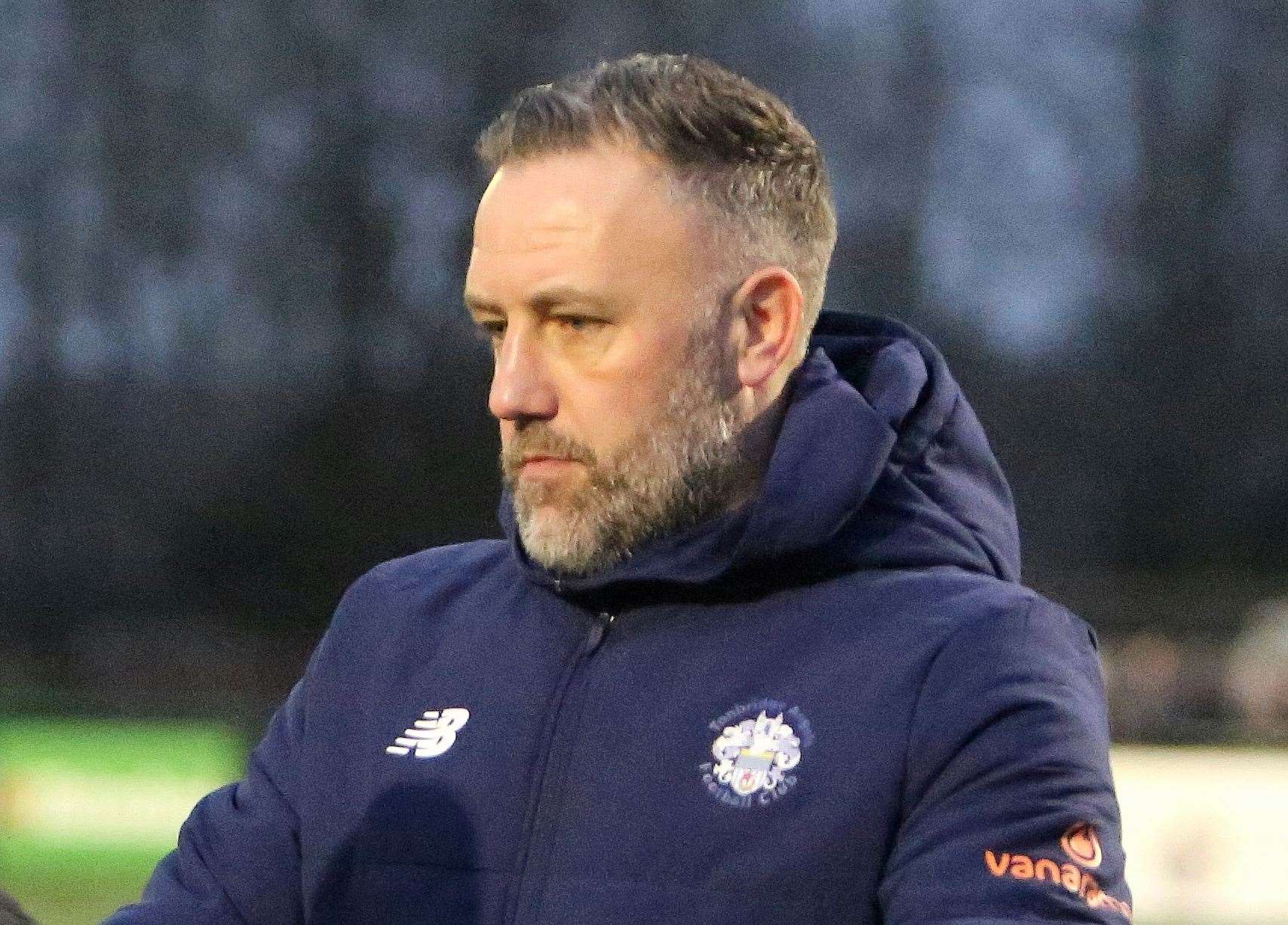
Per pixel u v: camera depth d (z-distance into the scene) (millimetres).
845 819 5098
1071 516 67438
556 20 65375
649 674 5473
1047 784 5023
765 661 5391
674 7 65625
